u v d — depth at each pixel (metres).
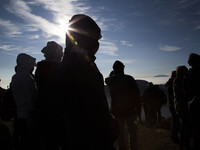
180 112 4.20
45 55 2.74
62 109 1.27
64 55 1.35
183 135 4.20
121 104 3.97
